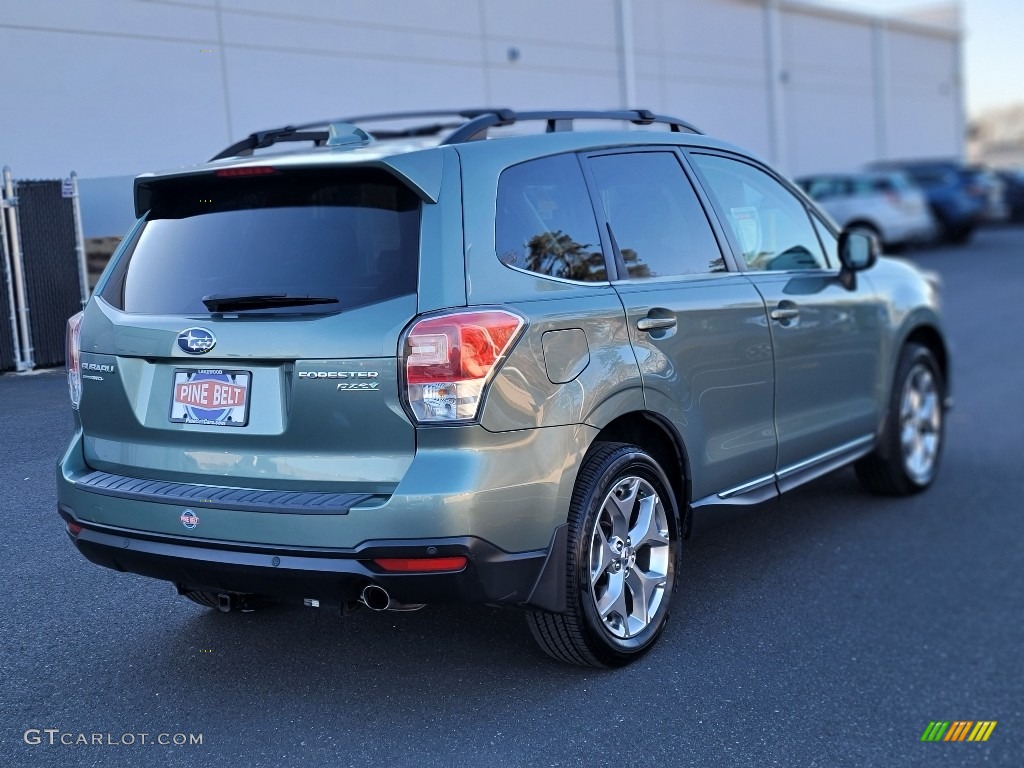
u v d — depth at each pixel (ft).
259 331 10.07
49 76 16.19
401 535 9.59
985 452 24.06
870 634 13.83
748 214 14.73
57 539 12.37
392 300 9.90
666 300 12.31
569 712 11.02
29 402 12.28
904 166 77.05
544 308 10.61
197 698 10.99
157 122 19.19
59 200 12.85
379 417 9.76
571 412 10.61
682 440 12.42
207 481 10.38
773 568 15.74
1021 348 36.70
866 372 16.97
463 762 9.99
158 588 13.48
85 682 11.18
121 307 10.98
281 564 9.79
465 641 12.60
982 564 16.57
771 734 11.04
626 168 12.73
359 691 11.28
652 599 12.17
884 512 18.85
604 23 48.44
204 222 10.96
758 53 65.16
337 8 31.60
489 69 40.93
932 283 19.80
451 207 10.30
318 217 10.49
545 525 10.37
